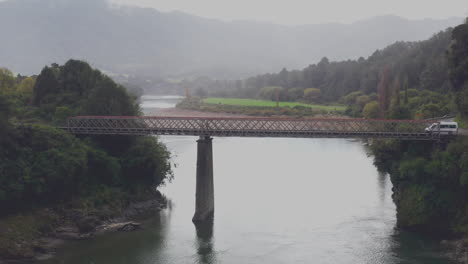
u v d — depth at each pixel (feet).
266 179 483.51
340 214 357.00
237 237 312.29
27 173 309.83
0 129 312.50
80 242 302.66
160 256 281.74
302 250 288.51
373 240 301.43
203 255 283.18
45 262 269.03
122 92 408.67
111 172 365.81
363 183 460.55
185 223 341.82
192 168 538.47
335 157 623.77
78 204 335.47
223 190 437.58
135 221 346.33
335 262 270.26
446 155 305.12
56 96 442.09
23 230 294.46
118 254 283.59
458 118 420.36
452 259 265.34
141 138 404.57
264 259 276.41
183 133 353.31
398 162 351.46
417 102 583.99
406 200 323.37
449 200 301.84
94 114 394.93
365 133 337.93
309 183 463.01
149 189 398.01
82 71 465.06
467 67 426.10
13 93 484.74
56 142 341.62
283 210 370.12
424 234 309.83
